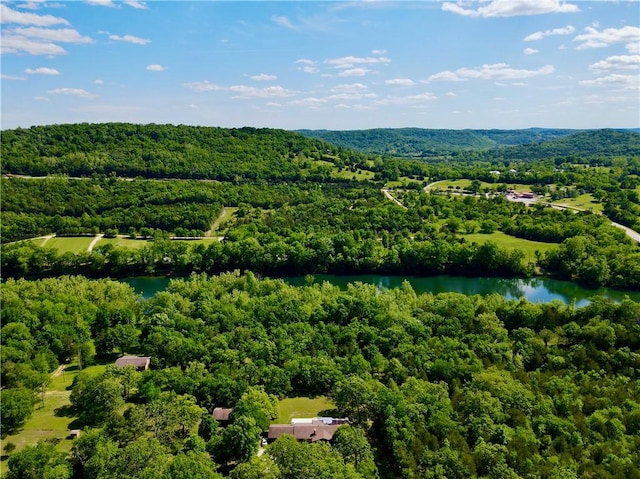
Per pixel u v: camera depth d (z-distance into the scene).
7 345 111.12
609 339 111.94
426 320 127.38
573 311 131.50
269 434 85.56
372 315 133.50
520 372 99.12
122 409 95.56
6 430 89.50
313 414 95.31
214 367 104.81
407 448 75.62
